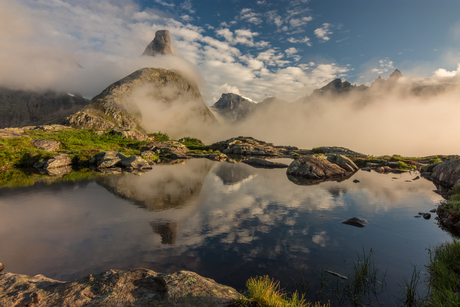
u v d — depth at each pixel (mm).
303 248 8828
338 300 5781
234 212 13398
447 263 6566
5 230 10812
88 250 8789
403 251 8516
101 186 20812
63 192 18422
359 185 21062
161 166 37281
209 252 8539
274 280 6711
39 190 19156
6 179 24609
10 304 4215
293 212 13352
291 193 17984
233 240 9617
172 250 8711
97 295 4598
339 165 29500
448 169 21203
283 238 9773
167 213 13234
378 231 10477
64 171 31078
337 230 10648
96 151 47906
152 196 17156
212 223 11641
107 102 196000
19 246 9172
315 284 6496
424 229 10688
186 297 4309
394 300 5746
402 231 10461
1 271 7383
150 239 9758
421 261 7750
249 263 7723
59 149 48531
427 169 27406
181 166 37281
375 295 5953
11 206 14648
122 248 8922
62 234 10328
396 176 26312
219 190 19109
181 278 5004
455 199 12734
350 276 6922
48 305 4246
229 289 4875
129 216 12727
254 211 13578
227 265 7605
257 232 10453
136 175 27359
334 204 14938
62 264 7766
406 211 13406
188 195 17453
